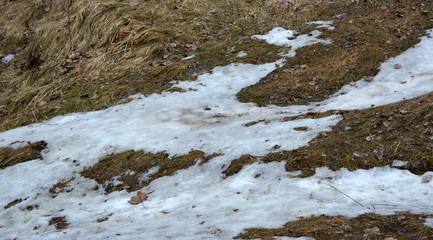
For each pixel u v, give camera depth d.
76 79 8.12
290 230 3.12
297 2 10.13
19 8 11.16
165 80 7.65
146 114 6.61
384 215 3.21
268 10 9.97
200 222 3.57
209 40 8.98
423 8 8.88
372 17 8.84
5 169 5.50
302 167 4.48
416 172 4.15
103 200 4.69
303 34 8.73
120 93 7.46
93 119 6.75
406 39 7.71
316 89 6.77
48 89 7.95
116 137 5.88
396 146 4.48
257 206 3.78
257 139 5.22
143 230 3.59
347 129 5.01
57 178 5.18
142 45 8.80
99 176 5.14
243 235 3.15
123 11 9.72
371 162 4.36
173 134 5.77
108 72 8.15
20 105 7.71
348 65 7.21
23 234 4.10
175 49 8.70
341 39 8.16
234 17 9.83
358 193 3.87
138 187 4.84
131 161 5.29
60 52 9.17
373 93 6.17
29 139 6.16
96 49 8.95
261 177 4.45
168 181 4.77
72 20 9.78
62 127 6.56
